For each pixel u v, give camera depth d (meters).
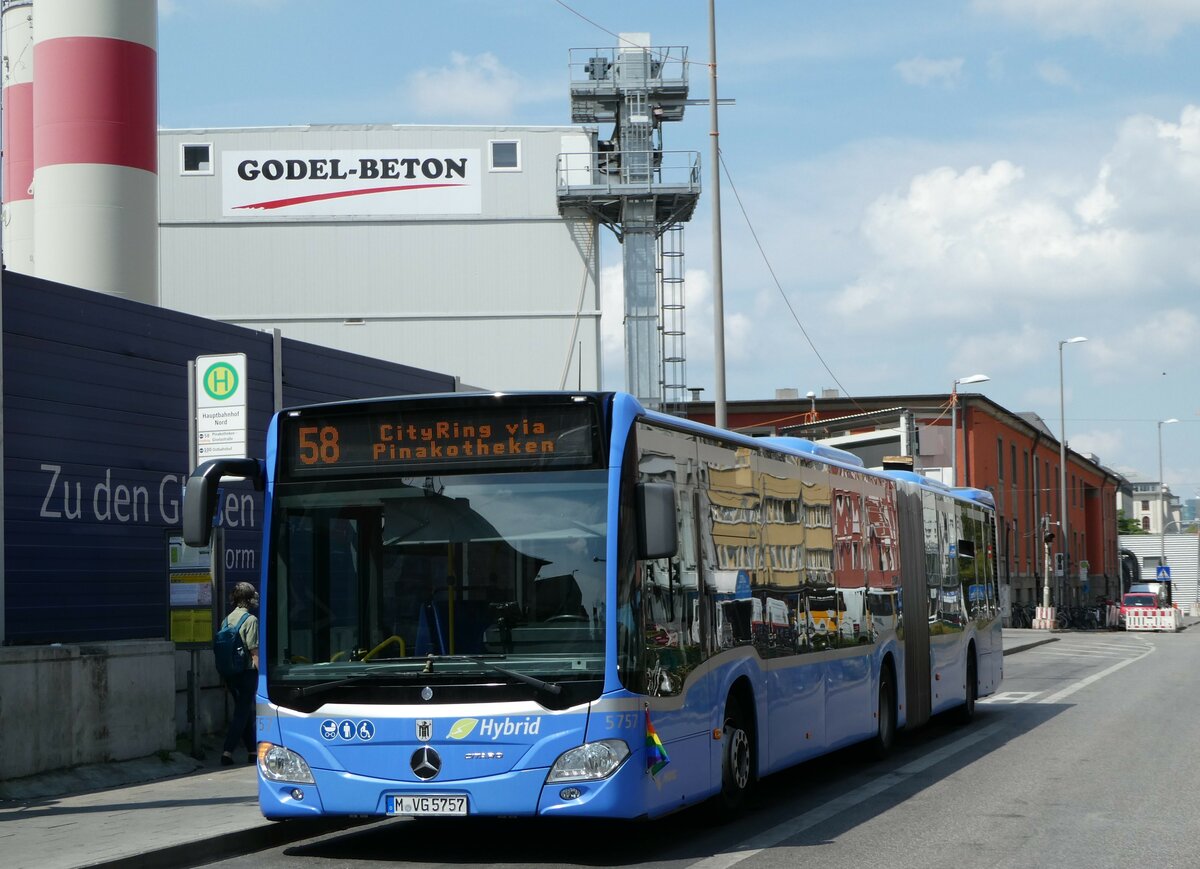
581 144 53.38
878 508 15.49
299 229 53.12
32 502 13.91
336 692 9.02
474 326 53.00
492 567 8.99
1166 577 76.25
